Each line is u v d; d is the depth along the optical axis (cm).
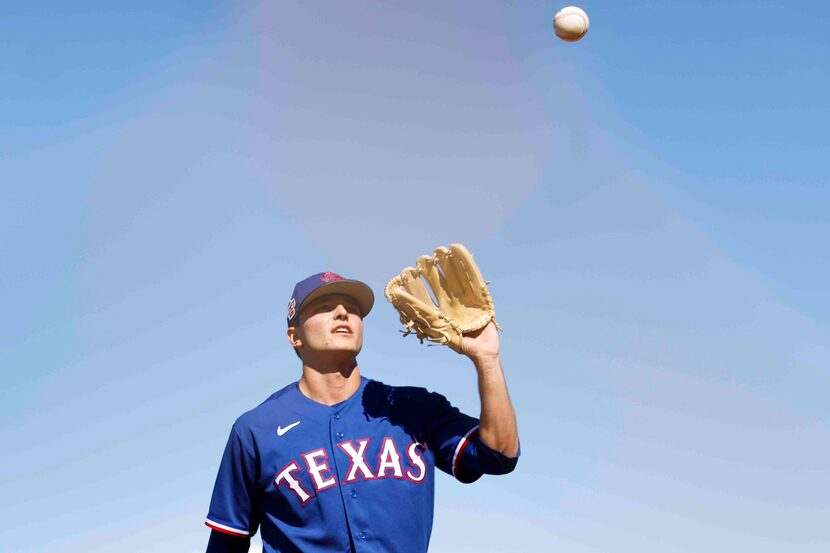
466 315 591
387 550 549
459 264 590
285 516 568
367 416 589
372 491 559
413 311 584
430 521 576
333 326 605
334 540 549
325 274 623
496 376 563
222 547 589
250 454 581
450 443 579
